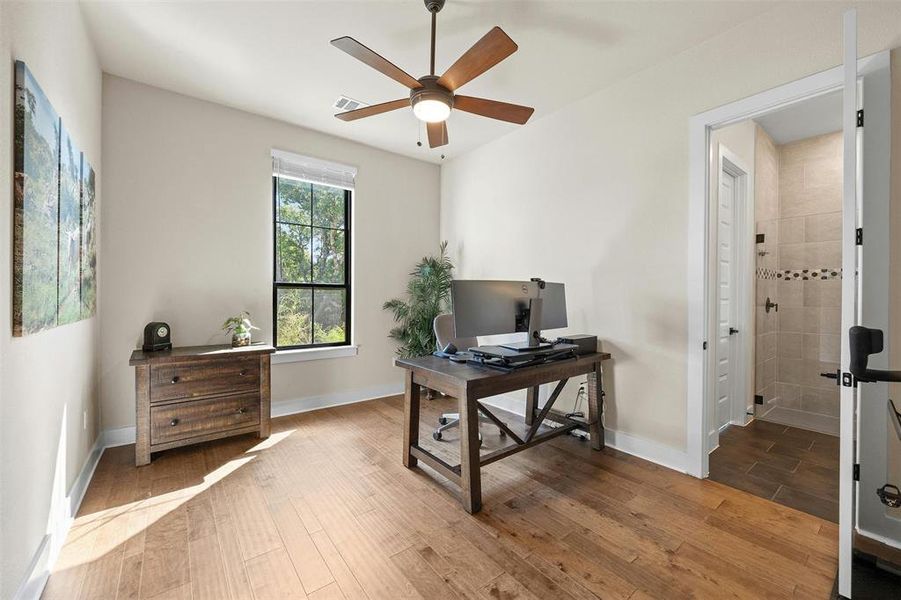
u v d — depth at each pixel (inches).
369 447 117.0
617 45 98.7
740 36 90.6
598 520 79.8
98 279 108.3
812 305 141.3
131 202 117.3
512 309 98.3
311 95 125.6
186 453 111.3
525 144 147.3
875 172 72.0
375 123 146.3
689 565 66.5
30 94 55.2
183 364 108.9
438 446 118.0
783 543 72.4
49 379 65.8
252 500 86.8
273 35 95.8
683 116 101.1
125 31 94.3
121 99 115.5
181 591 60.2
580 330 127.2
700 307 98.1
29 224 55.2
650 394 108.8
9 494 50.6
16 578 52.8
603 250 120.5
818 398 137.4
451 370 93.1
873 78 72.5
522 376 94.0
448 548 70.9
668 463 104.6
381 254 173.3
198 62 107.7
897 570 61.7
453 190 183.6
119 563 66.3
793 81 82.6
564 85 118.0
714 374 118.0
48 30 65.2
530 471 102.0
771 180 149.6
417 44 98.7
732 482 96.0
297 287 153.3
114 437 115.0
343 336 165.9
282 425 135.8
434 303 173.3
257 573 64.2
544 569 65.5
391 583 62.2
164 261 122.9
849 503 57.7
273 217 146.3
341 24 91.5
